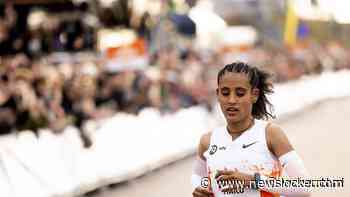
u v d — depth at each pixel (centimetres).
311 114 2305
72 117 1249
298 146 1555
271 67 2442
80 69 1468
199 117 1641
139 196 1103
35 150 1065
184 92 1722
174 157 1428
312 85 2684
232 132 430
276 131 419
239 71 422
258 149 417
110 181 1190
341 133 1786
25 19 1698
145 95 1528
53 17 1764
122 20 1989
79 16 1812
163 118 1468
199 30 2530
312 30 3547
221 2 2828
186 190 1142
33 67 1391
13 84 1241
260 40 2920
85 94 1345
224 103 423
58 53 1695
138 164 1284
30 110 1177
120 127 1286
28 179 1018
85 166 1145
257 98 439
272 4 3011
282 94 2280
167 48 2058
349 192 998
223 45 2453
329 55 3300
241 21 2895
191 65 1961
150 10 2125
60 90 1332
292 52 2872
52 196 1046
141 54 1688
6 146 1012
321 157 1393
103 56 1708
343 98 2914
